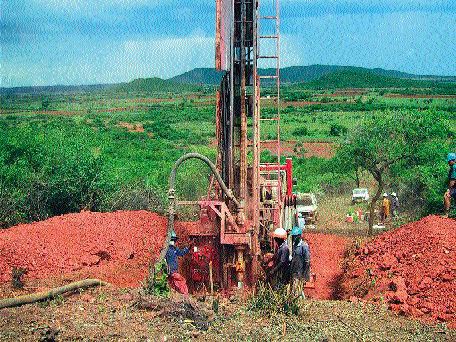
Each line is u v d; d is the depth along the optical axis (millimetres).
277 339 9148
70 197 21094
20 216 19359
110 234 15742
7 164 23438
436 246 13727
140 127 99688
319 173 45406
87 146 23969
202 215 13961
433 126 24828
